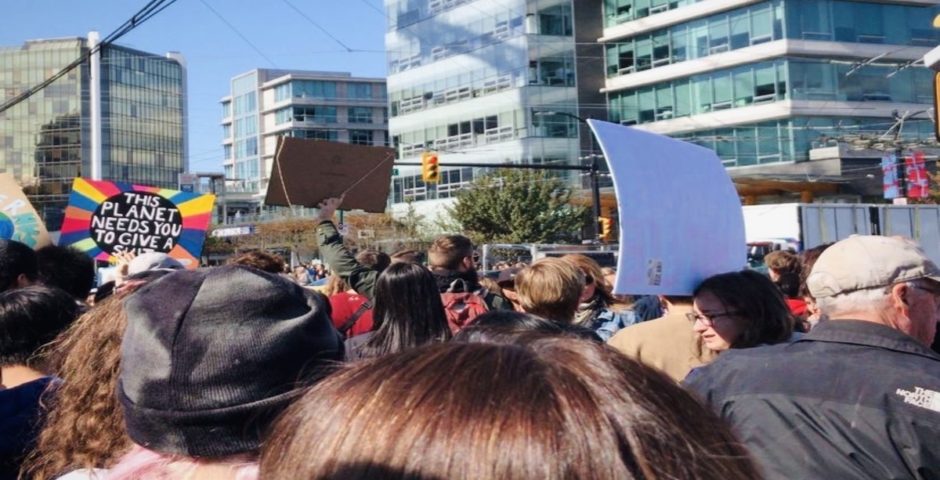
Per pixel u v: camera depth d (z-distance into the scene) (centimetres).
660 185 323
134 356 157
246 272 164
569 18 4897
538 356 98
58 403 225
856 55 4353
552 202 4397
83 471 193
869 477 222
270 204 565
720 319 331
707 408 102
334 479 90
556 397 90
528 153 4753
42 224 579
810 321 482
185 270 172
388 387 94
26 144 10531
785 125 4306
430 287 371
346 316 504
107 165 10575
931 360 239
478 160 5012
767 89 4356
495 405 89
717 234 354
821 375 237
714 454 97
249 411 151
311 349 161
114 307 208
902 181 3450
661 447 91
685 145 352
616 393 93
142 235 661
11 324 290
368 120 10381
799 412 233
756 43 4366
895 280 254
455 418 88
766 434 235
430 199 5275
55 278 468
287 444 99
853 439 225
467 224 4438
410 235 4756
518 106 4812
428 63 5347
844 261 260
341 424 93
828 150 4188
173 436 152
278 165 559
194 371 151
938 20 687
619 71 4884
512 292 555
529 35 4806
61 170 10444
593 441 87
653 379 100
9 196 580
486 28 5003
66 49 10538
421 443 87
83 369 203
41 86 1933
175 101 11488
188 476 152
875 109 4362
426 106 5347
